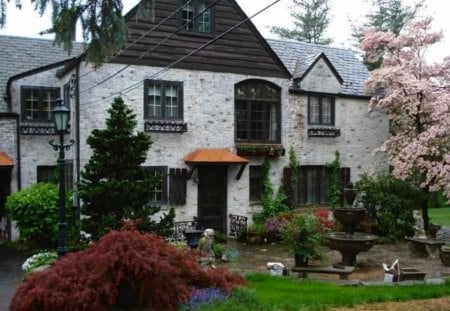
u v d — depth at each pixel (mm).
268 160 20203
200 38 18719
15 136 18188
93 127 16844
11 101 18344
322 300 8750
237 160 18375
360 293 9367
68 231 12383
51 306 7504
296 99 21016
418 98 19531
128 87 17344
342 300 8812
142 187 11867
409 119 21016
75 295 7504
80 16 7051
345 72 23609
